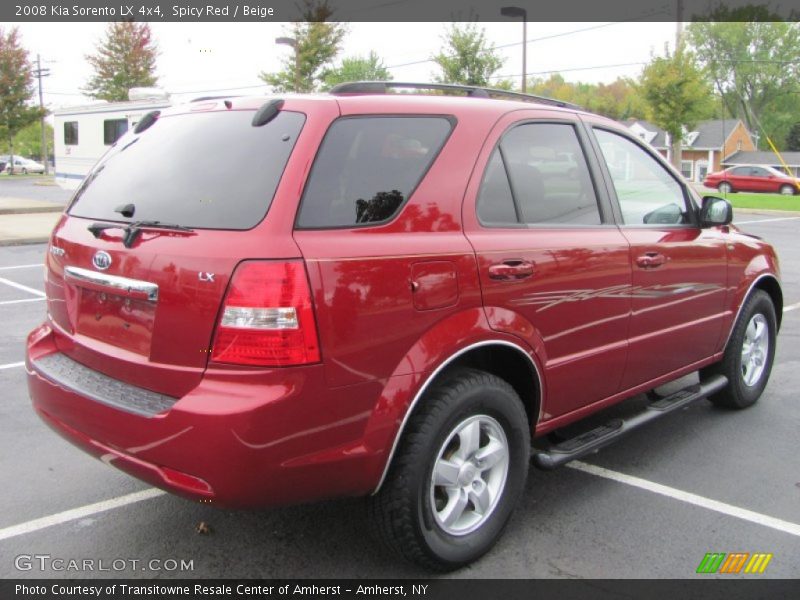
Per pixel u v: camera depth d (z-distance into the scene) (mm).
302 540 3398
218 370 2576
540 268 3312
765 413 5148
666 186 4328
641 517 3635
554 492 3906
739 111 72062
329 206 2744
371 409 2750
